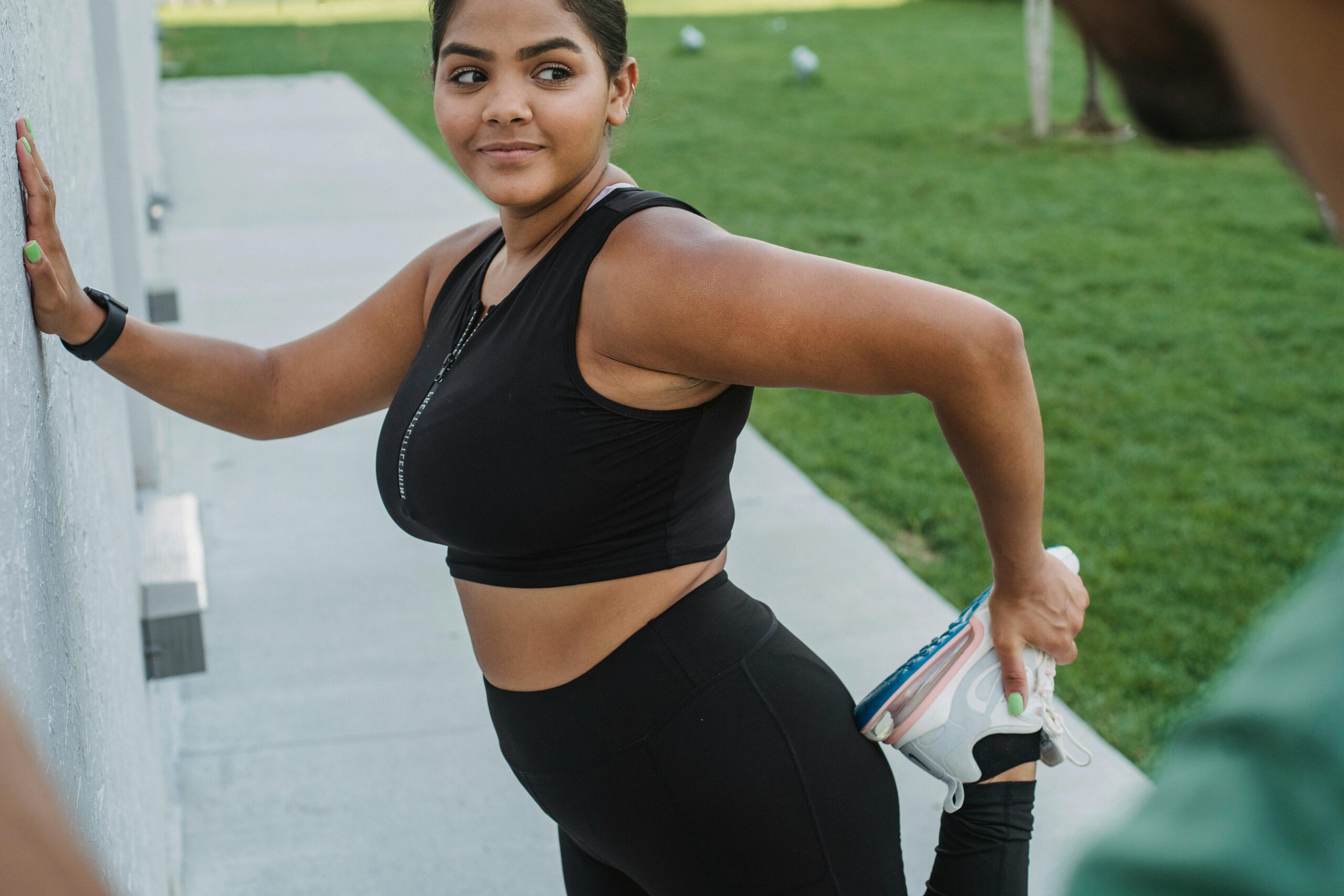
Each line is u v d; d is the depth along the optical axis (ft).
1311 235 28.86
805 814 4.77
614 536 4.65
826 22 72.64
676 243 4.32
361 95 46.68
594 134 4.69
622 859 5.02
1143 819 1.20
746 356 4.22
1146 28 1.25
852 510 15.61
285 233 27.35
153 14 52.01
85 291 5.14
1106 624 12.85
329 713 10.62
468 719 10.59
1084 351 21.62
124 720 6.17
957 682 4.95
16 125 4.37
